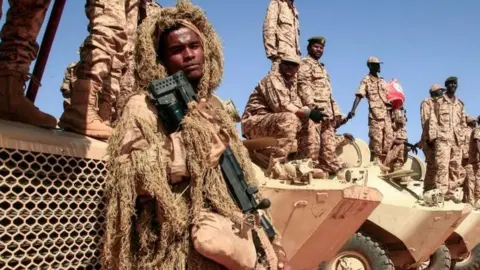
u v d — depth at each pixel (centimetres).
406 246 844
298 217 625
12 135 252
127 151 233
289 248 629
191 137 237
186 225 234
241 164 285
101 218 288
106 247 238
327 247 665
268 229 284
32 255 258
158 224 239
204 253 231
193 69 264
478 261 1259
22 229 255
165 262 232
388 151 1153
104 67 349
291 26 858
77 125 320
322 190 614
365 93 1166
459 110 1375
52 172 267
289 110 703
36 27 334
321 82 843
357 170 719
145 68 259
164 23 262
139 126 237
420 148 1341
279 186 637
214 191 244
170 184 242
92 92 335
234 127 286
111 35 359
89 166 285
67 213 273
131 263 237
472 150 1564
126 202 228
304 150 746
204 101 247
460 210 863
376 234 850
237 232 243
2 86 306
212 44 275
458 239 1154
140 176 227
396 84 1161
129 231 233
